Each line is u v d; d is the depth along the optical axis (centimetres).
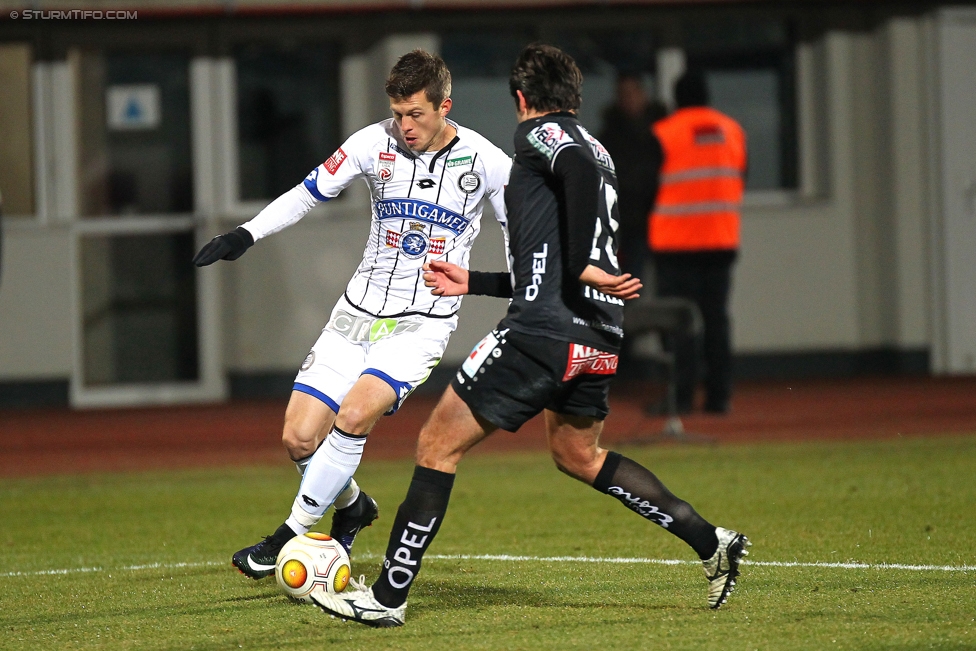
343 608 1519
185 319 4506
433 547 2097
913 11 4503
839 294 4616
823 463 2923
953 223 4544
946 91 4509
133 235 4478
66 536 2328
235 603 1702
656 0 4412
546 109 1543
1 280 4384
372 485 2833
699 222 3659
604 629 1498
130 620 1612
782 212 4578
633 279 1452
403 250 1784
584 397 1553
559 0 4388
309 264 4447
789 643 1413
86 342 4491
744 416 3781
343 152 1775
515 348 1507
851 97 4594
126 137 4469
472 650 1413
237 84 4500
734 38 4609
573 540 2138
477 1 4369
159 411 4309
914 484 2600
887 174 4562
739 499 2489
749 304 4584
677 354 3766
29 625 1600
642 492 1569
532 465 3077
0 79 4406
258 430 3844
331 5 4328
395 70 1689
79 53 4431
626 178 4047
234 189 4503
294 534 1728
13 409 4409
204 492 2816
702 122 3625
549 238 1512
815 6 4500
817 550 1981
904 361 4575
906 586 1705
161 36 4419
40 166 4425
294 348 4472
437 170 1755
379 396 1720
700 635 1459
